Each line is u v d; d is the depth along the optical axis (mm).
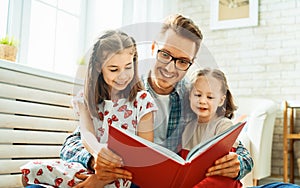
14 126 1711
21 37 2244
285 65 3527
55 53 2561
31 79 1814
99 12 2840
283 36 3553
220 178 1221
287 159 3172
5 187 1653
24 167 1227
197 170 1109
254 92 3629
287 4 3559
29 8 2289
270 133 3152
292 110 3316
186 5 3963
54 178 1222
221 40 3797
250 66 3662
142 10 3174
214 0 3824
